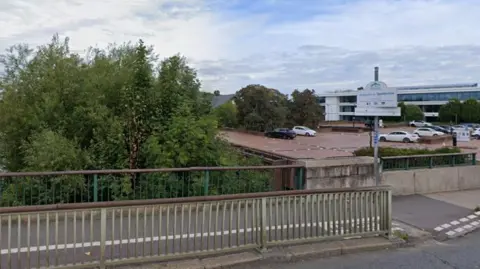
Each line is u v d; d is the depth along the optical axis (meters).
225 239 5.74
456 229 7.62
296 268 5.19
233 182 8.59
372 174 10.23
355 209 6.19
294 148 35.75
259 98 50.34
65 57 11.47
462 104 84.69
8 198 7.14
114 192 7.89
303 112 59.09
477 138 50.75
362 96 8.12
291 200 5.80
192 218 6.29
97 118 9.76
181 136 9.25
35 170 8.52
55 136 9.02
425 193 11.41
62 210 4.48
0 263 4.81
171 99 10.41
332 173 9.62
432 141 42.78
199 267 4.96
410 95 103.12
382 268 5.30
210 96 12.10
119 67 11.48
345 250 5.82
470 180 12.39
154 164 8.99
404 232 7.01
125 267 4.81
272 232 5.76
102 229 4.68
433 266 5.45
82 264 4.61
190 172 8.38
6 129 10.34
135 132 9.59
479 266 5.50
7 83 10.90
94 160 9.29
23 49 11.49
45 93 10.32
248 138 45.62
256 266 5.18
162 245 5.51
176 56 11.36
